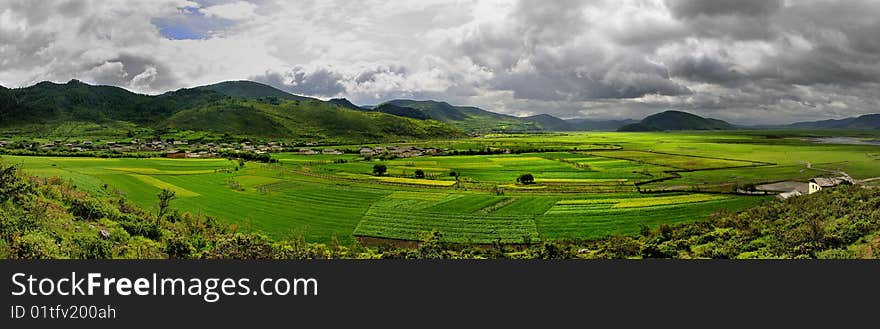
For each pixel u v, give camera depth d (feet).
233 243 211.61
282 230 305.32
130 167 525.34
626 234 292.81
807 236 213.05
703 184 446.19
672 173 538.06
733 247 228.02
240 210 353.31
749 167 561.84
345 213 353.72
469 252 251.39
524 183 481.05
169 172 508.12
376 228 314.55
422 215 348.59
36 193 204.74
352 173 552.00
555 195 412.57
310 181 488.85
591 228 308.60
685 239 258.37
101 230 188.44
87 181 362.74
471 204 382.83
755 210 302.66
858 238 202.18
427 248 241.55
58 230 171.42
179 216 294.87
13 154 587.68
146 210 290.56
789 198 324.60
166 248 195.93
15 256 148.77
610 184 467.11
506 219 335.47
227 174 520.01
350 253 234.58
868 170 487.20
